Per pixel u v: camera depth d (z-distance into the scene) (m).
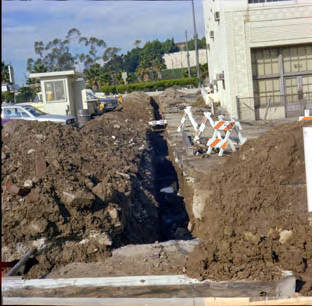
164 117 26.56
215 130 12.63
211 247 6.59
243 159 8.10
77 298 5.84
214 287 6.10
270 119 21.44
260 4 21.08
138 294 6.05
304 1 20.94
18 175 8.14
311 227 6.66
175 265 6.82
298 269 6.23
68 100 25.89
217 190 8.01
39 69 50.38
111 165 11.89
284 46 21.84
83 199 7.48
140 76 71.50
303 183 7.31
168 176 15.58
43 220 7.19
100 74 59.38
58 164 8.60
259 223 7.01
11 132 12.41
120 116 23.95
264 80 22.20
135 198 10.57
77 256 7.21
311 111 20.58
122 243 8.03
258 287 6.01
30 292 6.27
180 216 11.46
